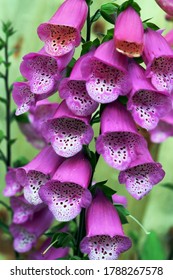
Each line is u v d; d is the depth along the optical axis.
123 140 0.42
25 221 0.53
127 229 0.76
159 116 0.41
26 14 0.80
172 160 0.84
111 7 0.43
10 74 0.80
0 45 0.61
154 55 0.41
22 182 0.46
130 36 0.40
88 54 0.42
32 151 0.82
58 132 0.43
